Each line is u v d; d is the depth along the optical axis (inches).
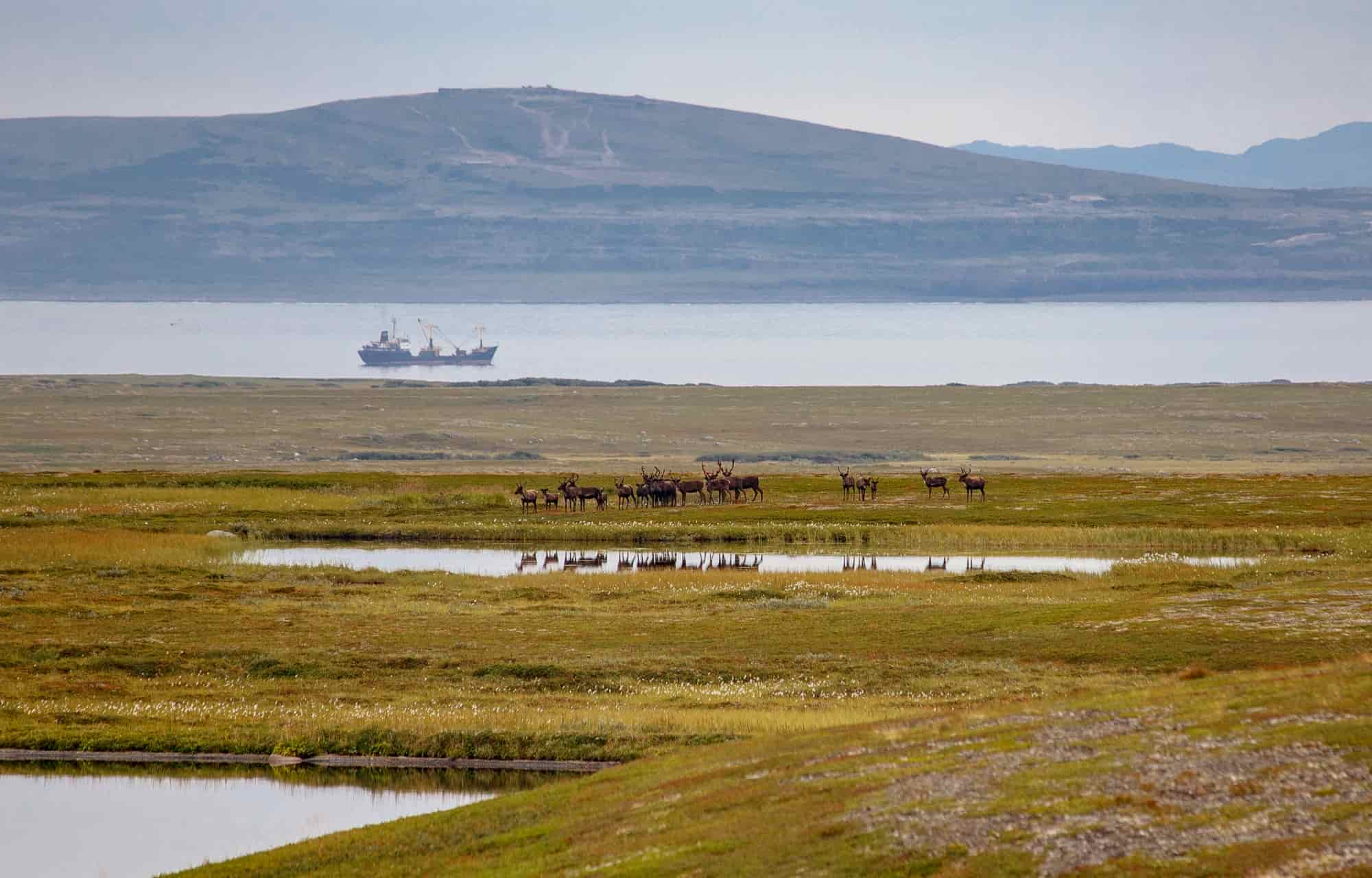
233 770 4869.6
